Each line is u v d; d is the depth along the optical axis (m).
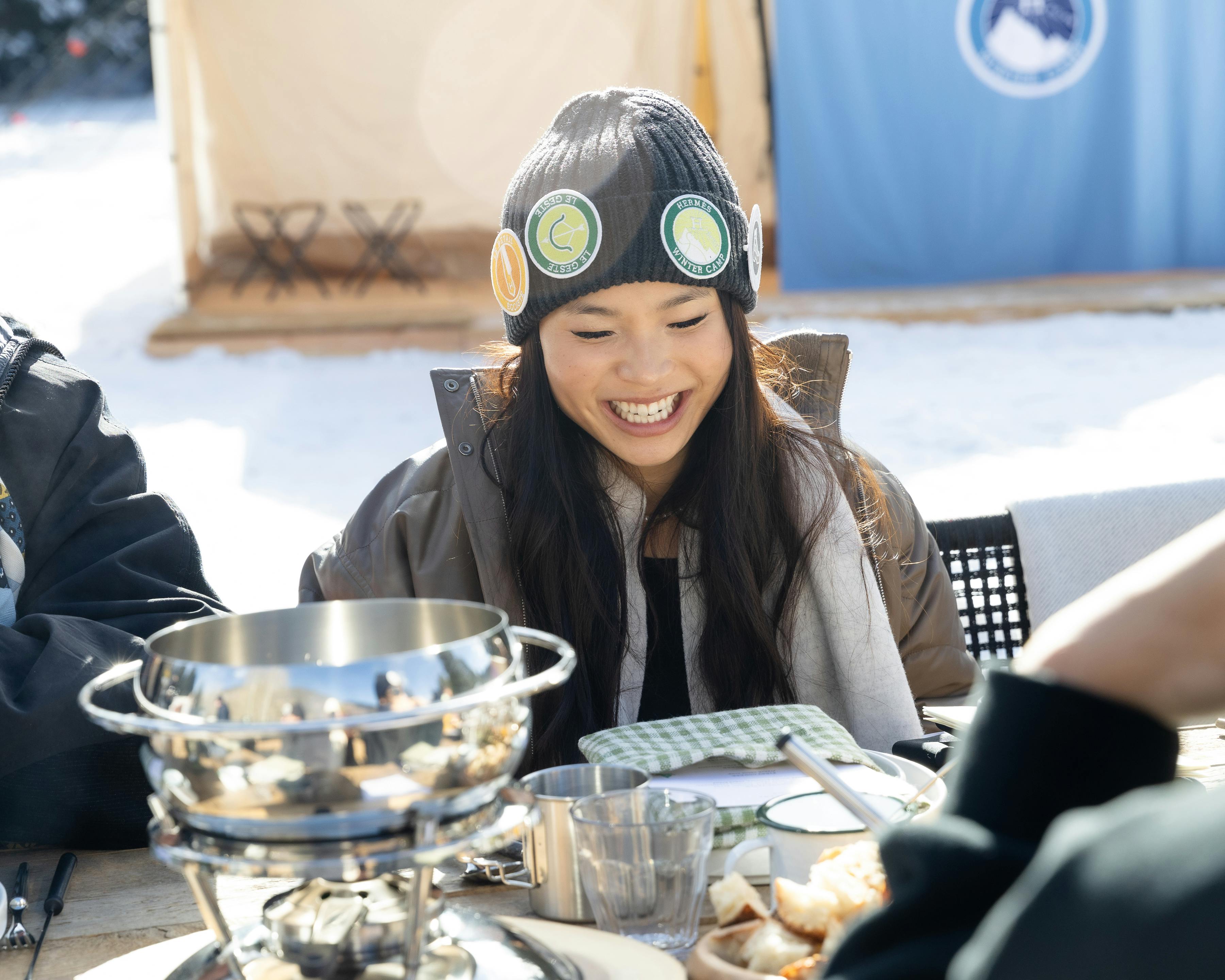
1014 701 0.55
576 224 1.45
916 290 9.34
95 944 0.96
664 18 9.55
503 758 0.73
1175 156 9.39
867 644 1.59
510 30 9.70
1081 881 0.42
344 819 0.69
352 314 9.03
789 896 0.81
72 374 1.64
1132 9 9.10
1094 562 1.84
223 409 6.45
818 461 1.62
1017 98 9.22
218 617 0.81
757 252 1.57
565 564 1.55
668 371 1.48
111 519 1.56
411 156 10.05
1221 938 0.39
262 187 10.07
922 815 0.94
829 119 9.17
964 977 0.45
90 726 1.18
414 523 1.65
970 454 4.98
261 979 0.76
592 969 0.82
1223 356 6.74
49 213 14.71
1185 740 1.29
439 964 0.77
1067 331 7.72
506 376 1.64
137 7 22.75
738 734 1.16
